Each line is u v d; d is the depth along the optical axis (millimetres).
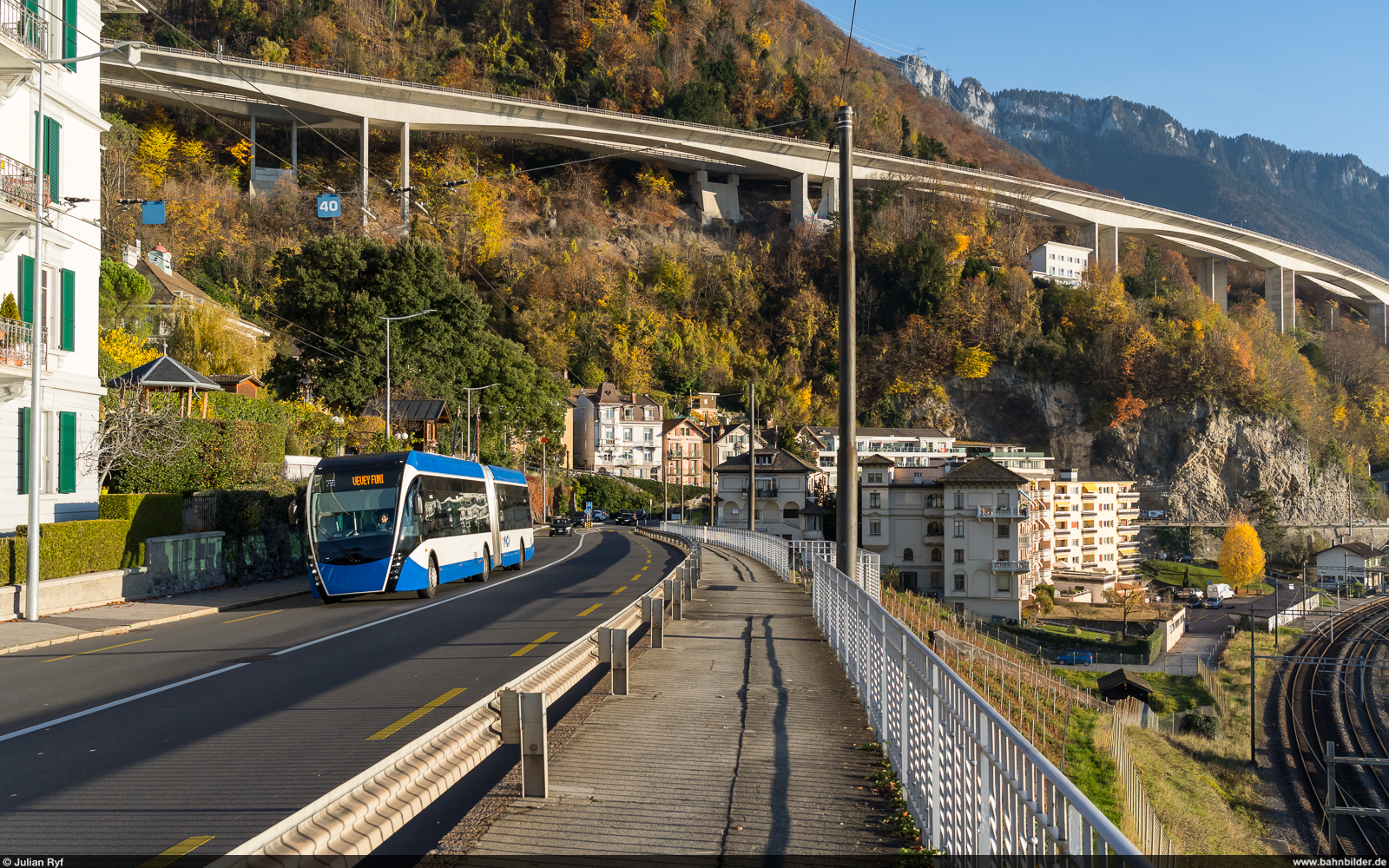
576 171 192250
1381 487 161000
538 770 6520
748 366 157375
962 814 5121
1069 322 158500
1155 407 147875
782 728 8664
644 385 142625
